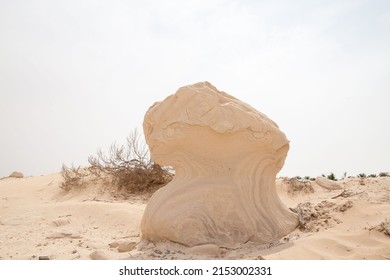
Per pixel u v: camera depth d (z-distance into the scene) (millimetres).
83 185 10773
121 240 5922
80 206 8133
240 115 5555
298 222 5715
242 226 5391
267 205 5609
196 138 5559
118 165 10773
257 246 5211
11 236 6254
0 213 8930
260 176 5680
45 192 11031
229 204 5434
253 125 5566
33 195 10844
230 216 5410
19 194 10938
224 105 5566
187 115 5512
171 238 5207
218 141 5559
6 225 7230
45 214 7992
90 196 10164
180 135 5531
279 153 5793
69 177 10898
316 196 9172
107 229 6941
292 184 9891
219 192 5438
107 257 4766
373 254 4148
